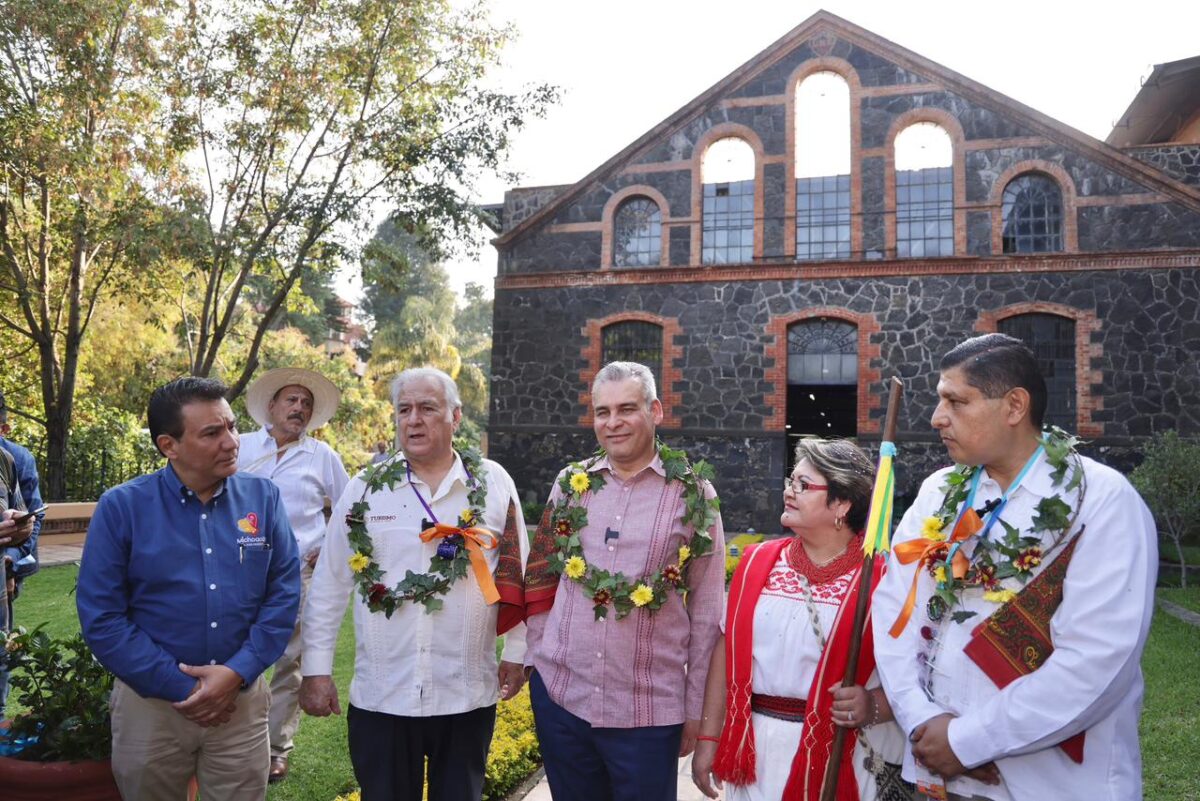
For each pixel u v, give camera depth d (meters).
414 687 2.77
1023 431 2.06
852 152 15.37
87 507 12.30
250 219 14.11
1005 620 1.94
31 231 14.04
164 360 19.88
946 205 15.08
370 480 2.97
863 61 15.43
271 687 4.05
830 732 2.24
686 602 2.72
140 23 12.47
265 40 13.08
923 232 15.12
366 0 12.93
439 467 3.02
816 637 2.31
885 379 14.81
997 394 2.03
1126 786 1.87
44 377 13.41
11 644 3.03
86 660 3.03
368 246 14.22
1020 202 14.74
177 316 18.03
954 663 2.02
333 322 42.94
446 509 2.92
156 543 2.56
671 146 16.27
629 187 16.42
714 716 2.57
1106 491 1.93
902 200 15.28
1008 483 2.10
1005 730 1.84
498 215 17.73
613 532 2.66
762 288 15.59
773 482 15.16
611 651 2.54
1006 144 14.67
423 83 13.70
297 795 3.73
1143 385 13.73
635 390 2.66
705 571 2.69
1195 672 5.88
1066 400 14.12
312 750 4.29
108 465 13.99
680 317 15.90
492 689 2.92
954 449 2.09
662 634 2.59
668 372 15.81
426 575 2.79
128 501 2.58
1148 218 14.05
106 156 12.59
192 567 2.58
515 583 2.90
